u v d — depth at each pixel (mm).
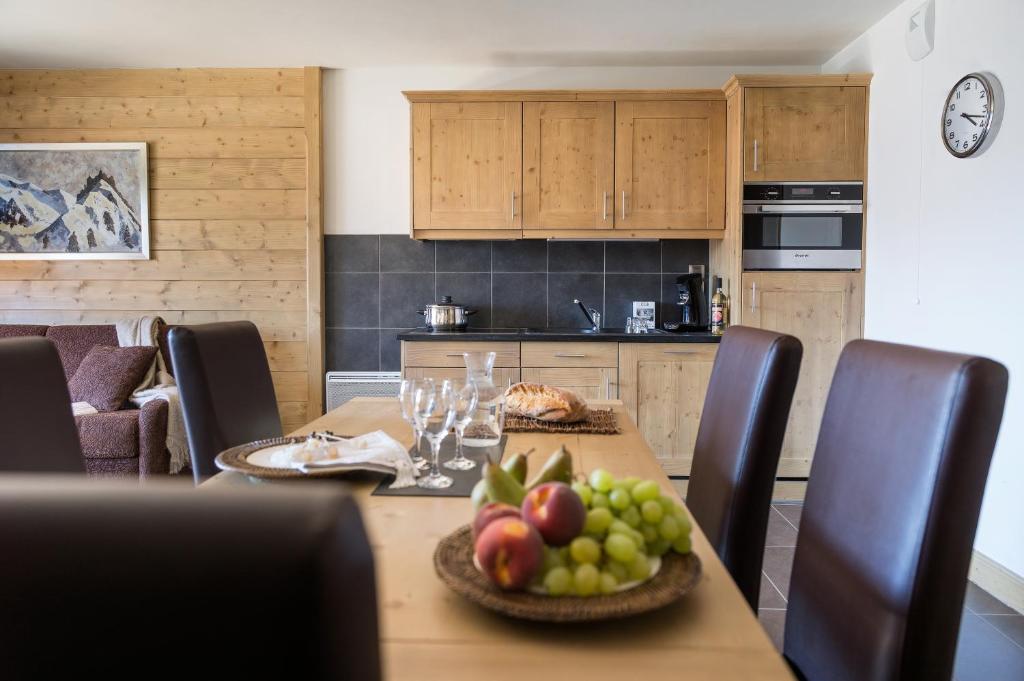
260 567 306
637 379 3781
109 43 3887
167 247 4406
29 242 4422
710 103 3916
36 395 1413
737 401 1491
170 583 310
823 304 3699
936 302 3000
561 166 3953
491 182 3967
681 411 3779
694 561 844
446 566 827
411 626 753
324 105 4352
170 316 4430
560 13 3475
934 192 3008
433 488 1290
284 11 3445
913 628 943
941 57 2951
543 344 3791
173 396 3607
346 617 323
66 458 1462
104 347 3936
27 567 318
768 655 694
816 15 3477
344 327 4422
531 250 4391
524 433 1817
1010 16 2506
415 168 3973
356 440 1480
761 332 1515
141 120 4355
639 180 3945
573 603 721
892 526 1014
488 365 1922
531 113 3936
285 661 304
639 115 3928
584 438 1758
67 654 317
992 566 2611
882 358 1171
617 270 4379
